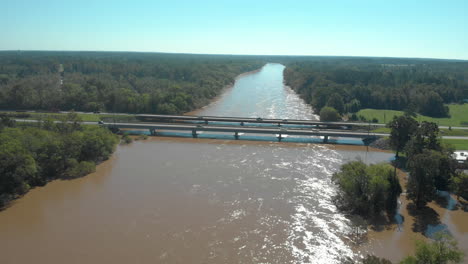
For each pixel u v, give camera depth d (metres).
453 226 57.09
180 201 66.75
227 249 51.19
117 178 79.19
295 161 92.06
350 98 177.00
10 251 51.12
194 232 55.75
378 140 109.69
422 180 61.19
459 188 66.50
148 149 105.19
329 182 75.81
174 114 154.88
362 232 55.25
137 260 48.75
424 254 39.28
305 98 191.12
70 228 57.31
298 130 119.94
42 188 73.69
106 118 142.00
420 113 165.38
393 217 60.03
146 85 199.88
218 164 89.31
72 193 71.00
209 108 173.50
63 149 82.31
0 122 105.56
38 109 163.25
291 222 58.69
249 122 137.62
